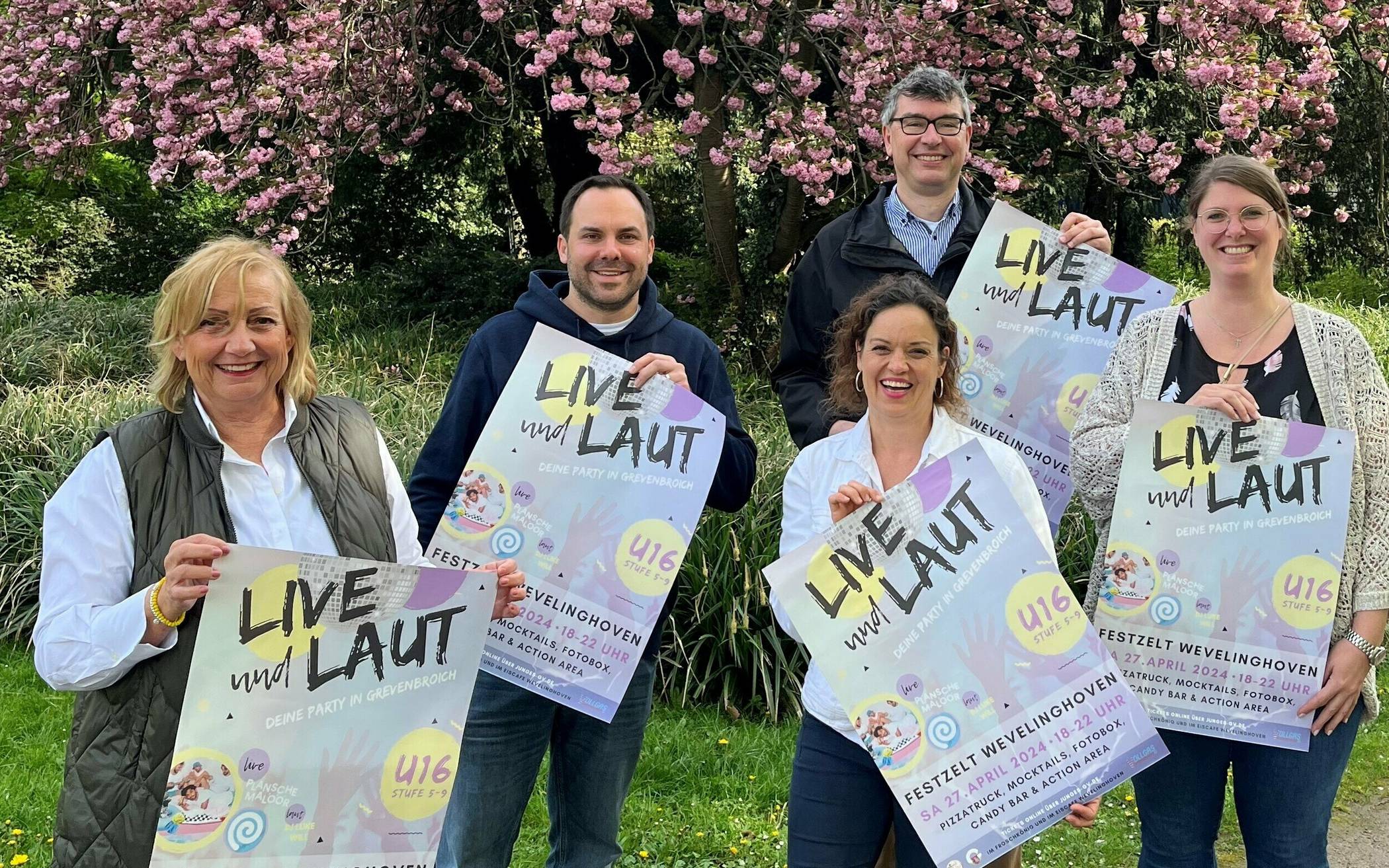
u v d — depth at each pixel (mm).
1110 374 2490
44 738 4211
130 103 7672
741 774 3953
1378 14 7855
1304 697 2207
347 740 1879
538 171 14055
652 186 13203
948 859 2047
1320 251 10320
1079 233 2846
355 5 7332
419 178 12391
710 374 2762
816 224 9117
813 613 2127
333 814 1873
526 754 2615
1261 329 2330
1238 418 2207
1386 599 2195
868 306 2270
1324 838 2291
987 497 2102
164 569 1782
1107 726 2041
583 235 2559
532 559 2434
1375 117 8969
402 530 2150
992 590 2086
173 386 1918
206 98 7797
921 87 2936
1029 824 2051
